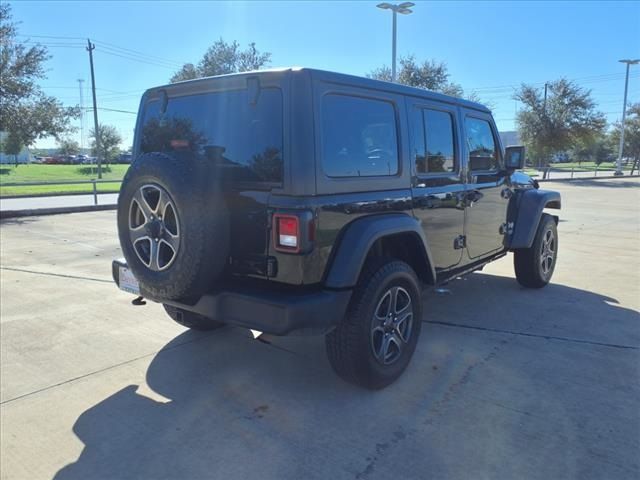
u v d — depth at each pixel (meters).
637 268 6.97
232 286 3.04
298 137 2.81
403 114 3.59
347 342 3.15
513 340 4.24
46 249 8.55
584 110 33.09
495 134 4.99
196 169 2.92
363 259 3.02
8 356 3.99
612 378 3.53
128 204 3.14
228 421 3.02
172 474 2.53
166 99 3.62
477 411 3.10
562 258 7.67
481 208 4.67
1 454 2.70
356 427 2.94
